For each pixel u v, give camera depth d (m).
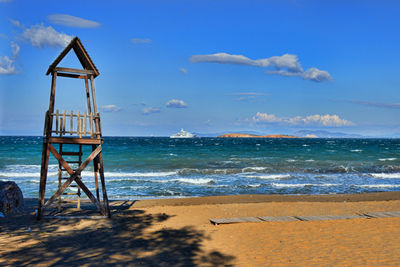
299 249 8.18
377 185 24.64
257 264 7.13
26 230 9.61
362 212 13.84
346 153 59.97
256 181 26.03
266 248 8.33
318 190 22.38
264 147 85.88
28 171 30.30
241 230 10.24
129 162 40.06
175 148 75.00
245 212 13.71
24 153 51.50
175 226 10.80
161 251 8.03
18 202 12.56
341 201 17.86
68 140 11.20
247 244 8.71
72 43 11.13
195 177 28.00
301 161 43.03
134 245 8.48
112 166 35.72
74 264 6.88
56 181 24.23
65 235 9.24
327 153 59.75
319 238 9.17
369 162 42.12
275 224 11.02
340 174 30.64
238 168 34.94
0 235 9.00
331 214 13.37
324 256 7.59
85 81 12.35
